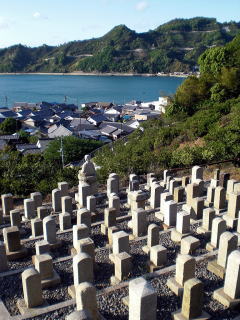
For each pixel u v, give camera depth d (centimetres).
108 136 6109
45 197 1591
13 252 1037
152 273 897
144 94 13212
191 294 725
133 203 1350
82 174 1479
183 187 1484
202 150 1958
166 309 783
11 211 1219
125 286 852
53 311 779
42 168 1902
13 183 1658
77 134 5869
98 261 1005
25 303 812
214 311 774
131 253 1032
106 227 1175
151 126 3666
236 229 1188
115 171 1809
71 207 1317
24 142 5662
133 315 702
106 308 784
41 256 900
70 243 1123
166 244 1084
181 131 2756
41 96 13438
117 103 11562
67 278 924
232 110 2925
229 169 1833
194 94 3609
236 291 784
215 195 1327
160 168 1862
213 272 905
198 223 1223
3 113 8225
